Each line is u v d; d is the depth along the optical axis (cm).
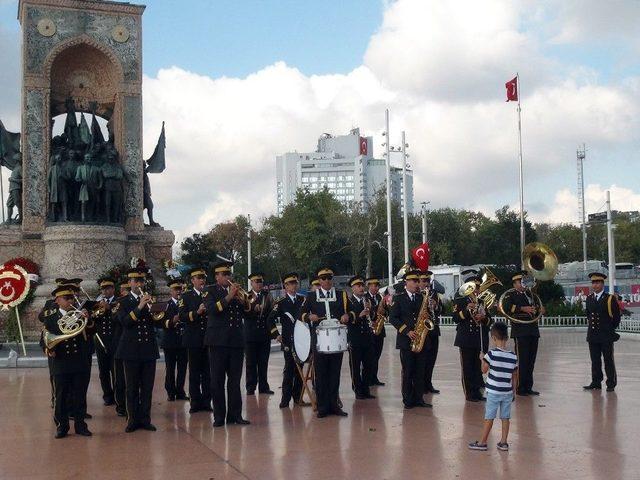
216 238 9831
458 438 1153
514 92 4922
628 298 5391
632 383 1809
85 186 3262
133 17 3525
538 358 2458
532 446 1084
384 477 924
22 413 1515
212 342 1315
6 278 2481
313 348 1391
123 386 1488
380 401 1573
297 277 1573
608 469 943
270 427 1288
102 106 3588
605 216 4391
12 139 3444
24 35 3347
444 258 9000
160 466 1020
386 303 1842
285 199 18800
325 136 18500
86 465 1041
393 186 14125
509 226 7912
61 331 1236
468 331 1555
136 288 1338
